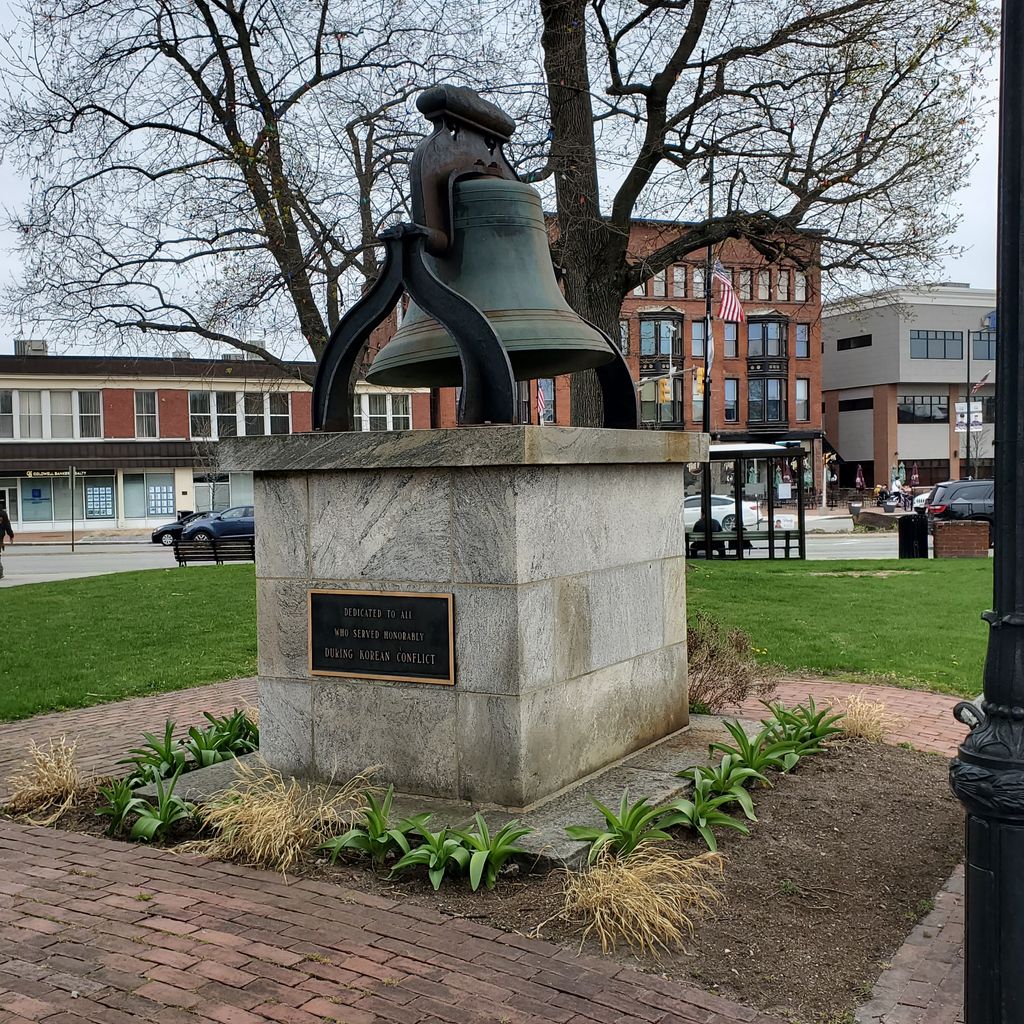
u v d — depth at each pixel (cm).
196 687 966
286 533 548
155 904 415
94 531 4544
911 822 512
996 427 277
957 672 948
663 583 623
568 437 497
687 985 348
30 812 553
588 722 541
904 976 359
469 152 547
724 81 1387
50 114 1480
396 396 4350
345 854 463
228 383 4622
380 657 521
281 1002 333
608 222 1347
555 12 1316
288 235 1525
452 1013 326
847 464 7075
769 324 5375
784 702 823
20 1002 334
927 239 1510
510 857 440
